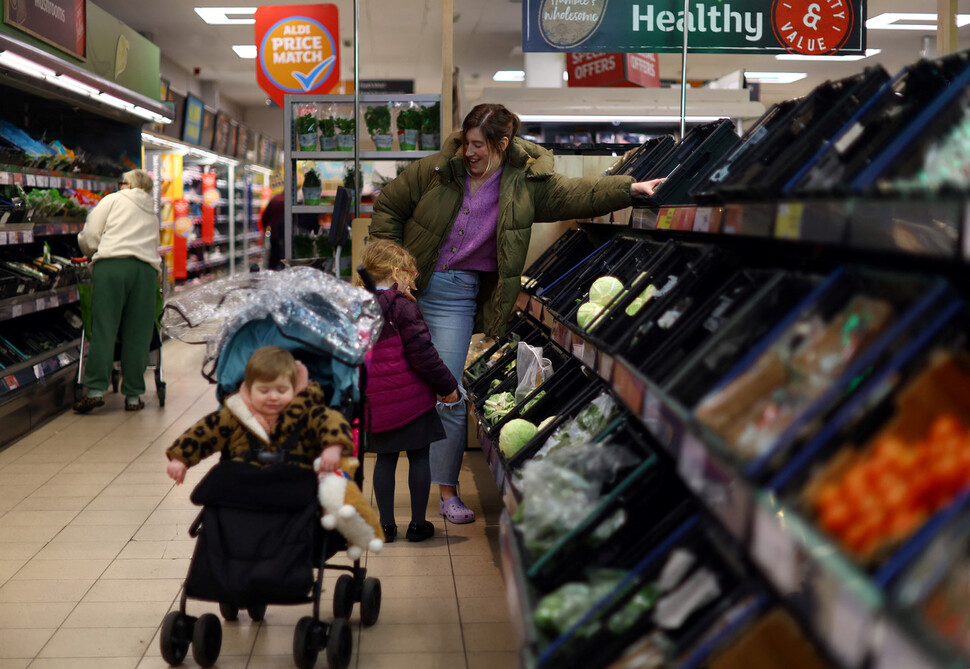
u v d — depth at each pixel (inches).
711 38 214.2
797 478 46.9
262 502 97.3
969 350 46.4
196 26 488.1
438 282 154.5
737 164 99.9
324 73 333.1
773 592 55.3
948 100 60.0
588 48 212.4
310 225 236.1
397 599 122.7
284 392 101.2
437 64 613.3
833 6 214.2
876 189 54.6
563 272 181.5
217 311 108.3
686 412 63.6
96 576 129.7
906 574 37.7
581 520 80.8
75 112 292.2
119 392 273.0
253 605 99.0
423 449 144.6
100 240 239.8
